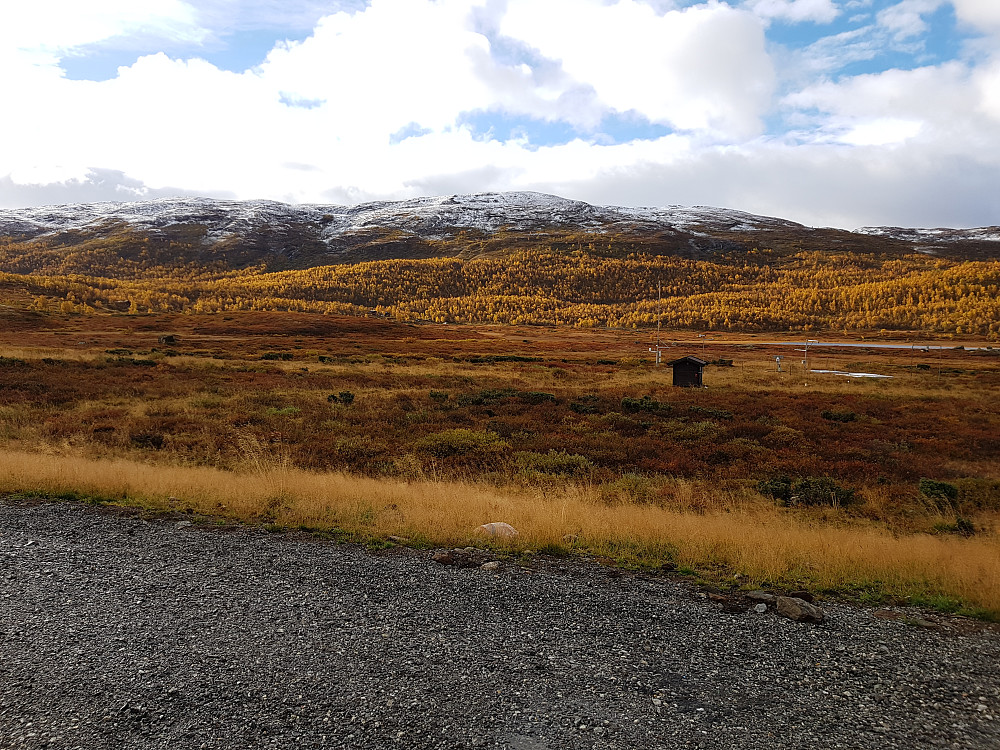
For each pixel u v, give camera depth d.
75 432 18.30
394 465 16.16
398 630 5.36
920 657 5.15
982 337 119.50
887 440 22.75
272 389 30.81
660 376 48.38
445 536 8.09
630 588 6.58
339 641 5.12
